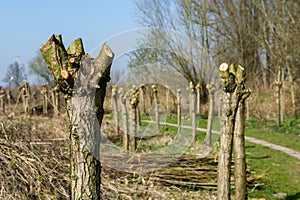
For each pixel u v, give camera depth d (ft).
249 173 24.17
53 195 14.99
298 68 63.05
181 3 80.28
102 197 16.29
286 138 42.70
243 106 16.88
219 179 13.82
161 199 17.75
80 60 9.85
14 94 33.96
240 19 83.97
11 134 18.80
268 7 74.33
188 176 20.84
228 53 85.15
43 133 23.80
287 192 21.81
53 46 9.71
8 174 15.28
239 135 16.99
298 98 62.23
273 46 70.95
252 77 81.30
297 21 63.31
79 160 9.98
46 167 16.16
